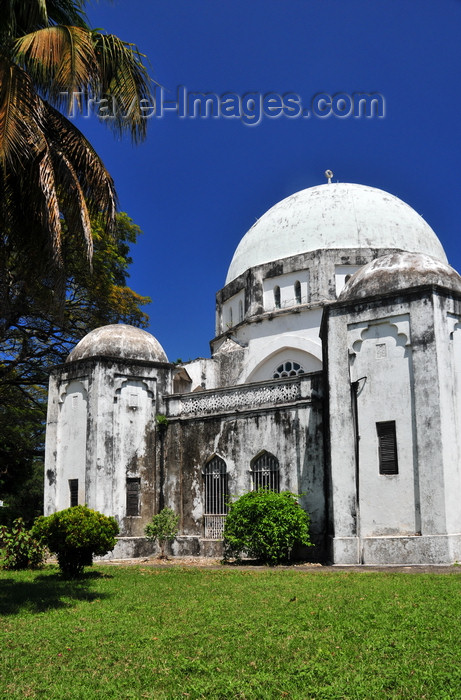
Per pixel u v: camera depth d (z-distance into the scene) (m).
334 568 14.58
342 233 24.64
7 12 11.88
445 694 5.57
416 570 13.27
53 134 12.48
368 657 6.67
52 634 8.38
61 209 12.81
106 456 20.19
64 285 12.56
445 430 14.66
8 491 31.34
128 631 8.36
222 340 27.55
